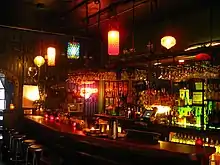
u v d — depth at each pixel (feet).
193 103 17.88
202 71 15.58
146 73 19.72
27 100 34.50
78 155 17.97
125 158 14.29
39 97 34.55
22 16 22.11
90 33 26.91
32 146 21.77
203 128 15.80
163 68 17.90
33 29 23.59
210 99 16.71
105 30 25.90
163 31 20.43
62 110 31.96
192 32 18.15
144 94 21.15
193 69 15.98
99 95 28.19
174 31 19.53
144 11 19.72
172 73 17.34
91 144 15.97
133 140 13.60
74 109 31.50
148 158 13.05
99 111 27.94
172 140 17.01
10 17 22.44
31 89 34.76
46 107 34.50
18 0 18.40
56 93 35.04
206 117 17.03
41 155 21.67
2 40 33.45
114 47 14.19
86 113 30.73
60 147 20.07
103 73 22.80
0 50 33.45
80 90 31.60
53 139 22.02
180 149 11.34
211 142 14.82
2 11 20.89
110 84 26.76
